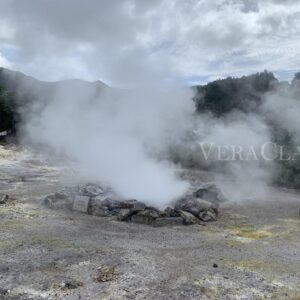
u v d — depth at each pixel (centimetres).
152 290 838
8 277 880
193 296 816
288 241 1206
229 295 826
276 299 813
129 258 1015
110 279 885
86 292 822
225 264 995
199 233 1276
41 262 970
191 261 1009
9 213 1444
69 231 1242
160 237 1215
